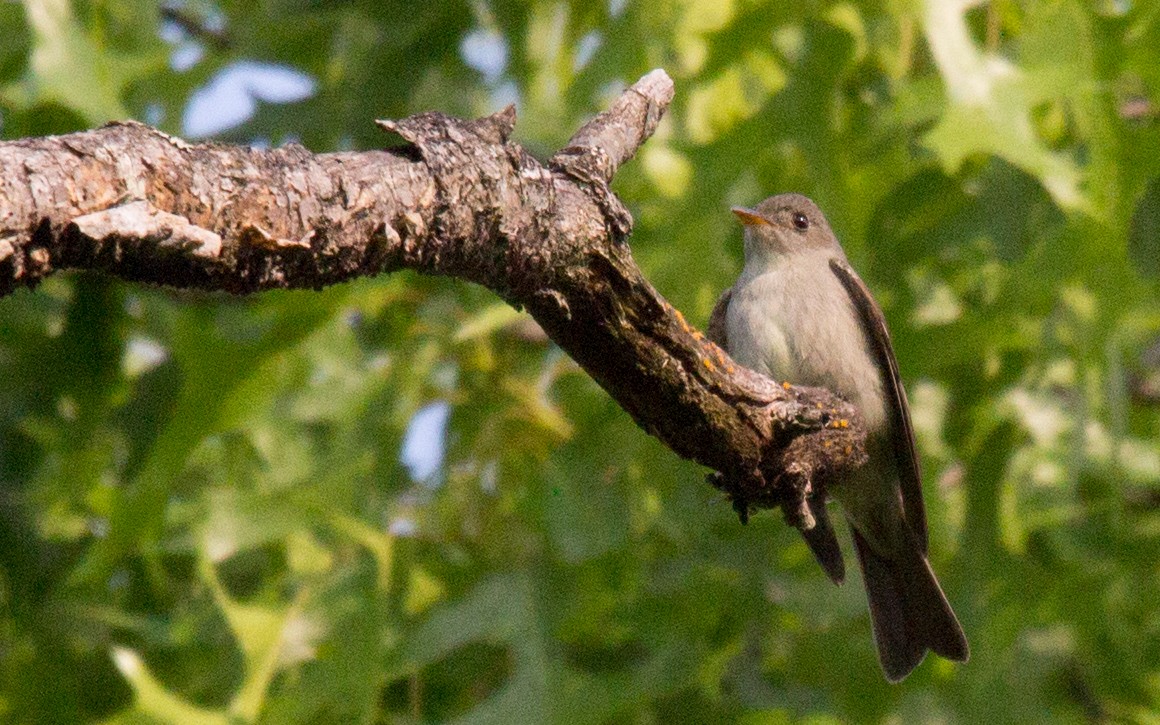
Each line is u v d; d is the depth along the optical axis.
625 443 10.05
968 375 10.52
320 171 4.18
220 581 10.47
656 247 9.77
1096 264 8.71
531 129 10.86
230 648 10.10
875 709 10.43
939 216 9.85
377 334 11.21
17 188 3.46
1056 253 8.83
